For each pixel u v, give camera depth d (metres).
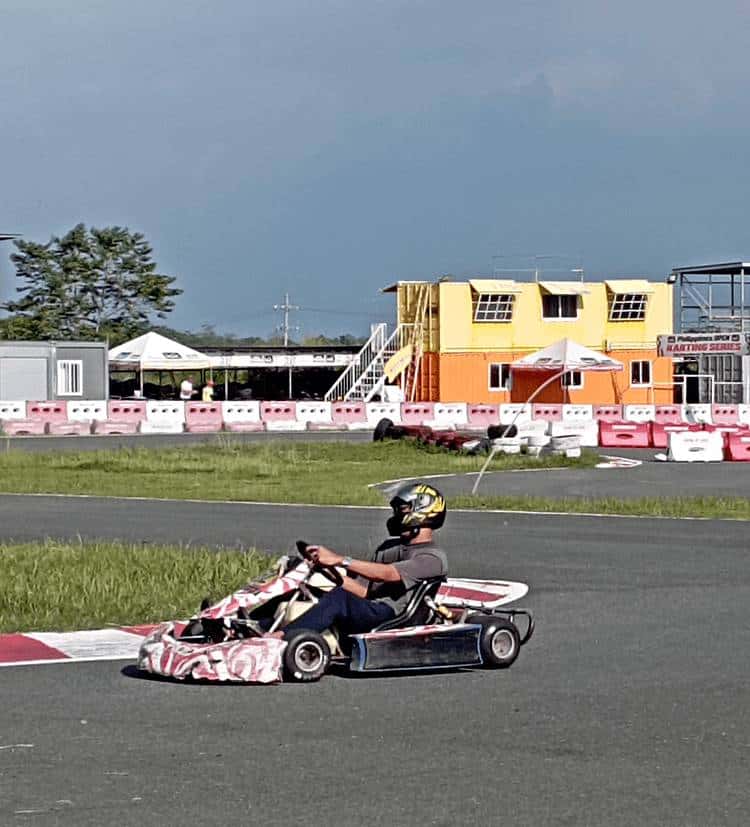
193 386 89.88
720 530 22.00
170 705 9.90
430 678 10.85
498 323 74.06
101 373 64.44
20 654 12.02
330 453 41.84
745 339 66.94
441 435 43.25
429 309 74.25
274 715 9.55
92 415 56.50
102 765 8.23
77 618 13.64
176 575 15.72
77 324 94.88
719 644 12.36
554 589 15.70
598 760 8.34
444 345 73.44
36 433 54.44
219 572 15.86
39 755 8.47
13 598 14.33
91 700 10.09
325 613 10.82
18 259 94.31
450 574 16.86
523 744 8.74
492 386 74.19
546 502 26.28
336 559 10.92
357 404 58.56
